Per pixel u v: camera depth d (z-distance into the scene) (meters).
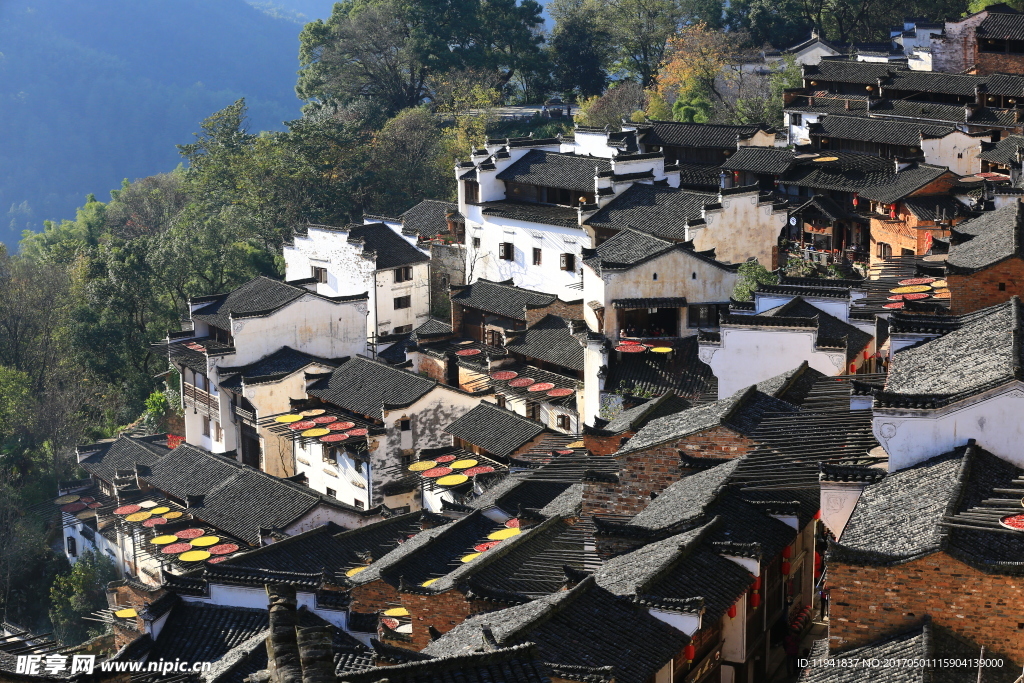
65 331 92.44
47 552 70.44
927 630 23.50
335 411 69.38
